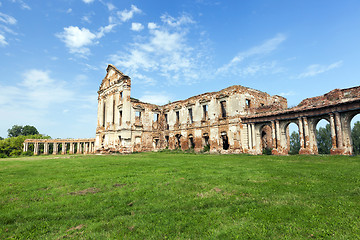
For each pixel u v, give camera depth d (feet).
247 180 35.65
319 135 184.96
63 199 28.40
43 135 265.54
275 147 89.04
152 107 145.07
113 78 143.84
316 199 25.64
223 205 25.03
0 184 36.63
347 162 52.60
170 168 49.93
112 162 67.05
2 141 218.38
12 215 23.41
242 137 99.35
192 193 29.50
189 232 18.71
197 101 122.93
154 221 21.18
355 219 19.71
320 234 17.35
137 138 134.41
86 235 18.72
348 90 69.10
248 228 18.78
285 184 32.63
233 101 103.60
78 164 63.62
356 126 183.93
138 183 35.55
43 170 51.96
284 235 17.54
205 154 101.81
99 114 154.92
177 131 135.23
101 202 27.02
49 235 19.20
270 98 119.85
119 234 18.78
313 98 80.69
